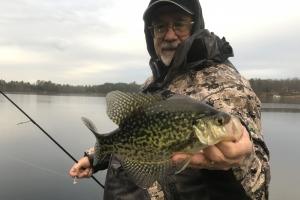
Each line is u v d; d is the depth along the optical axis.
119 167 0.59
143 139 0.44
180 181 0.50
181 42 0.62
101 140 0.47
